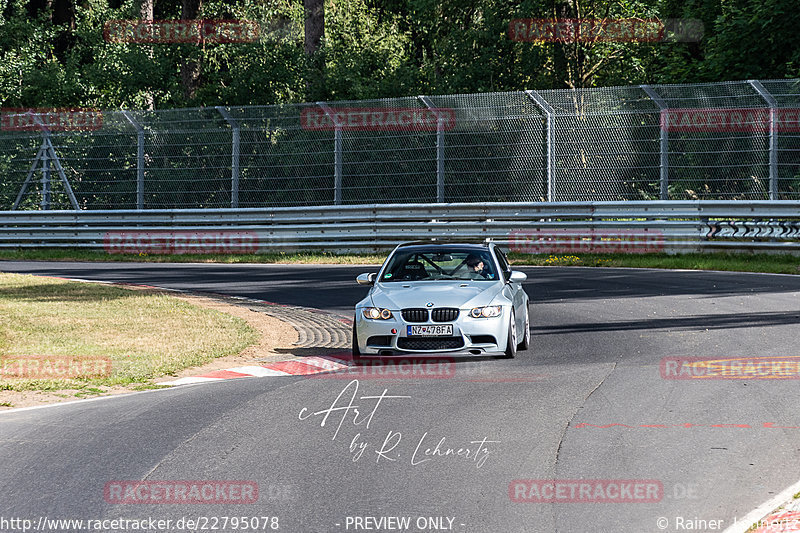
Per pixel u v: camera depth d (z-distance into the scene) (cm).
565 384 2352
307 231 6569
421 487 1527
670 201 5844
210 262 6488
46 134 7225
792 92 5681
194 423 2003
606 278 4947
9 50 9769
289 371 2706
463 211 6256
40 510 1439
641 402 2122
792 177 5672
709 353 2756
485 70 8319
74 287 4647
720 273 5119
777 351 2756
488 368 2633
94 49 9719
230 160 6844
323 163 6606
